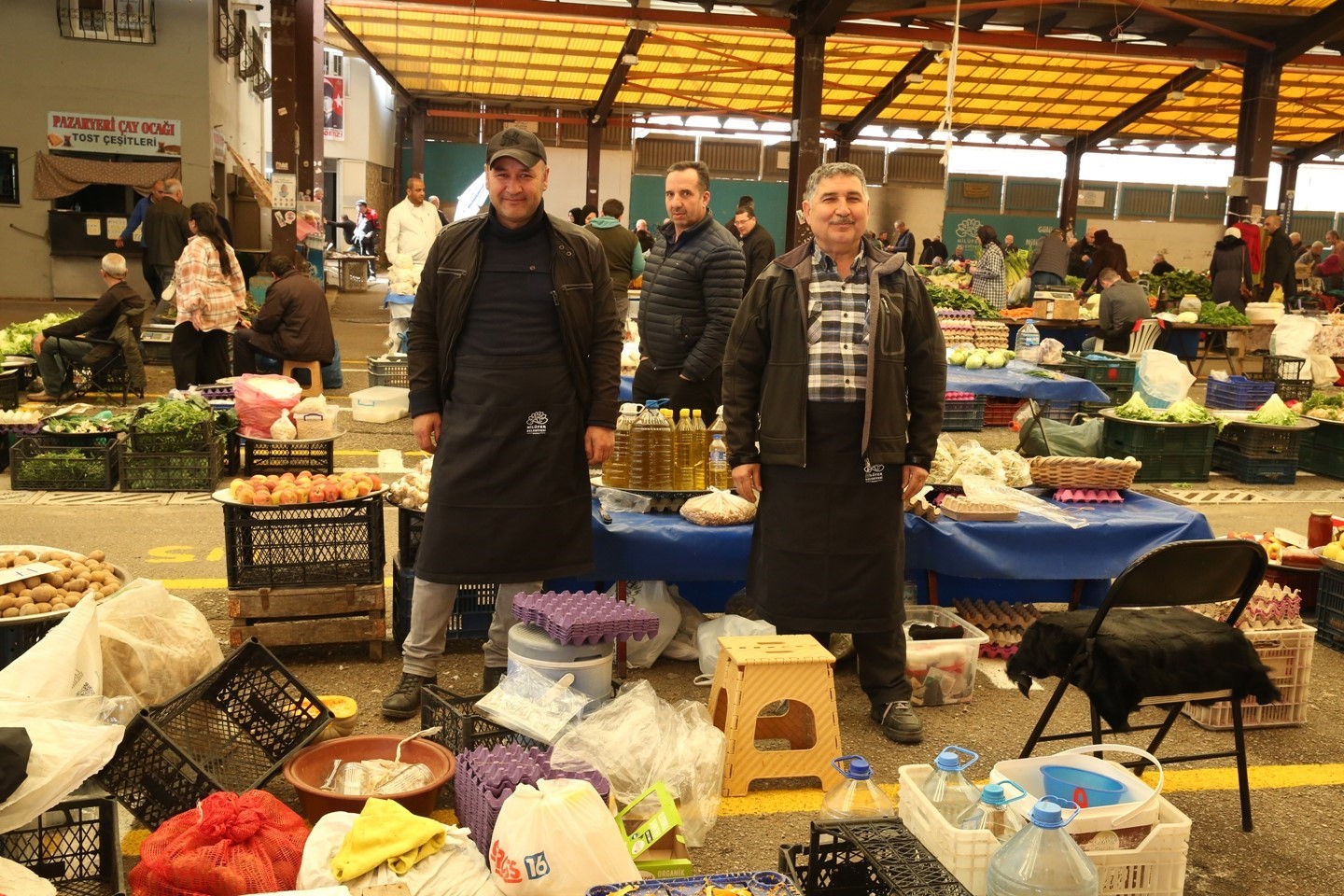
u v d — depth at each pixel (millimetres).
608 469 4914
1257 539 6012
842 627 4043
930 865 2568
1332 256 23406
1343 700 4734
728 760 3648
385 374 11156
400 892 2543
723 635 4512
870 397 3912
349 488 4578
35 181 17812
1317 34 19969
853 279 3998
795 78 20016
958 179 36094
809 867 2719
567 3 19625
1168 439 9344
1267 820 3652
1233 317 15547
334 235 30422
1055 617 3664
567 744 3422
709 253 5523
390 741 3432
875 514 4020
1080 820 2781
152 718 3195
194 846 2701
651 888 2465
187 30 17875
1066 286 18516
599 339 4094
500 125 33750
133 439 7406
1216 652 3467
